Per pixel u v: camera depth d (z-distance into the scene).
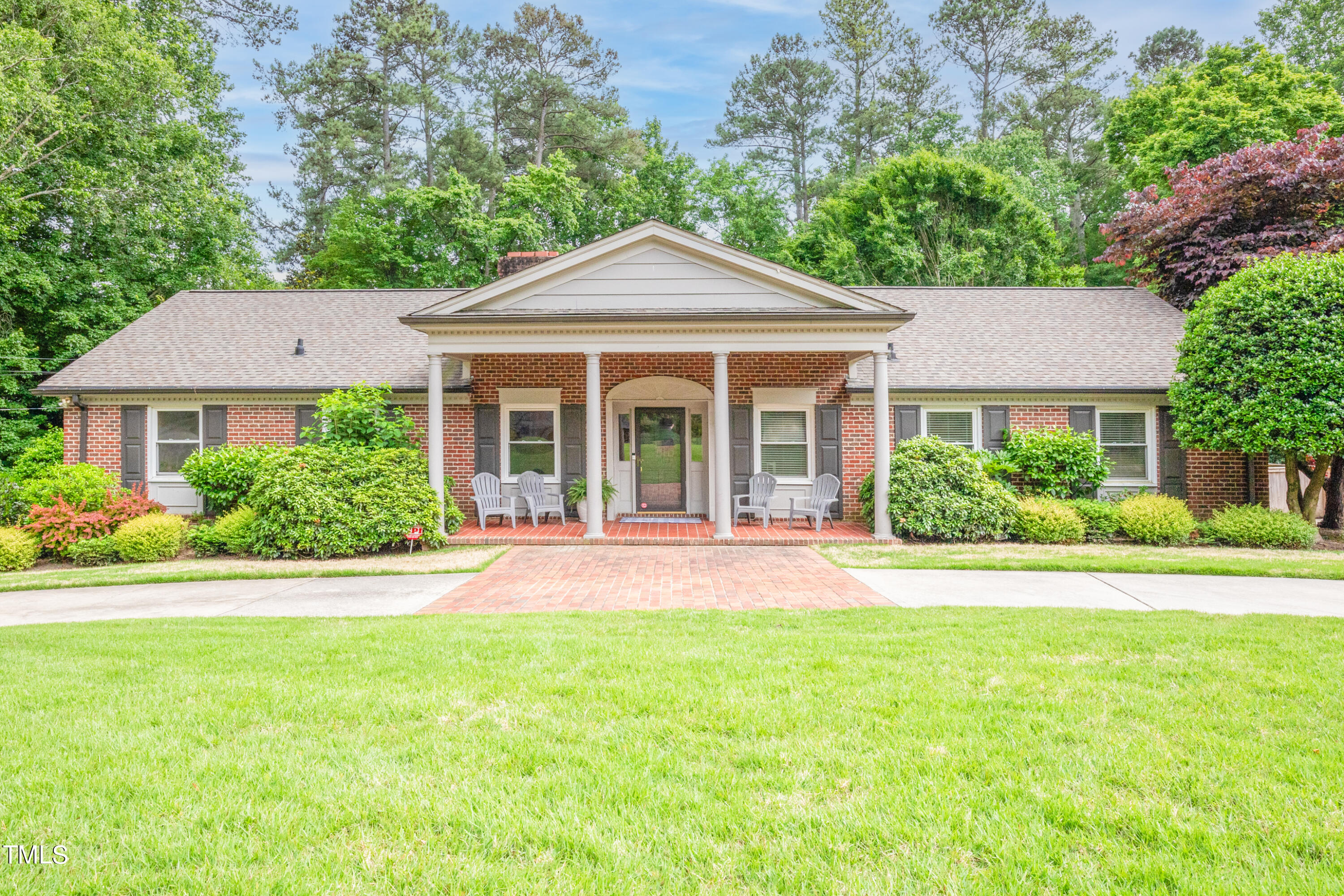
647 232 12.58
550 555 11.64
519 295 12.69
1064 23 37.22
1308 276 11.67
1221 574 9.91
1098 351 15.24
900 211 28.38
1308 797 3.22
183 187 20.98
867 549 12.01
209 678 5.05
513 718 4.25
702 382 14.91
